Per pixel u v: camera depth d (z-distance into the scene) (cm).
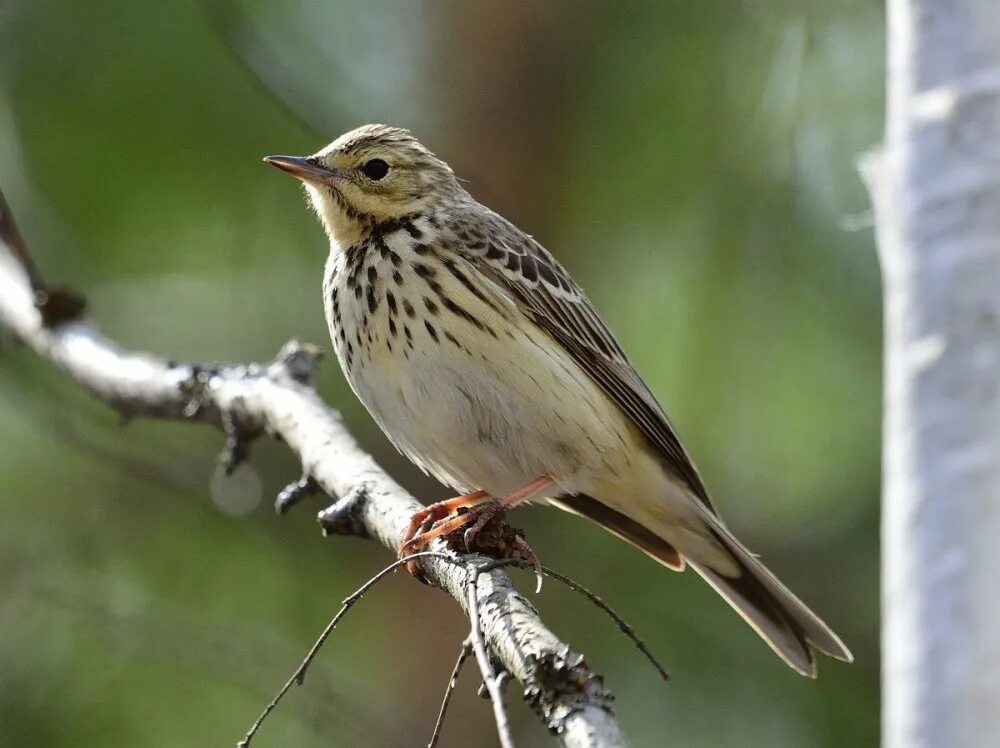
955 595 536
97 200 1165
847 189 1180
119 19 1154
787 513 1227
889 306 591
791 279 1197
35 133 1158
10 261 1166
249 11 1184
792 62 1188
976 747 519
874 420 1192
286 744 1153
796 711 1133
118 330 1239
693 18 1211
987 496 540
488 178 1277
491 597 638
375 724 1198
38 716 1120
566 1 1283
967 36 584
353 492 812
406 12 1310
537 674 546
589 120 1264
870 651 1158
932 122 585
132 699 1130
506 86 1288
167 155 1164
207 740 1130
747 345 1210
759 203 1195
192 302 1259
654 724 1140
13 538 1192
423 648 1285
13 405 1225
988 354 554
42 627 1156
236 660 1140
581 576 1184
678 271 1218
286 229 1235
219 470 1141
